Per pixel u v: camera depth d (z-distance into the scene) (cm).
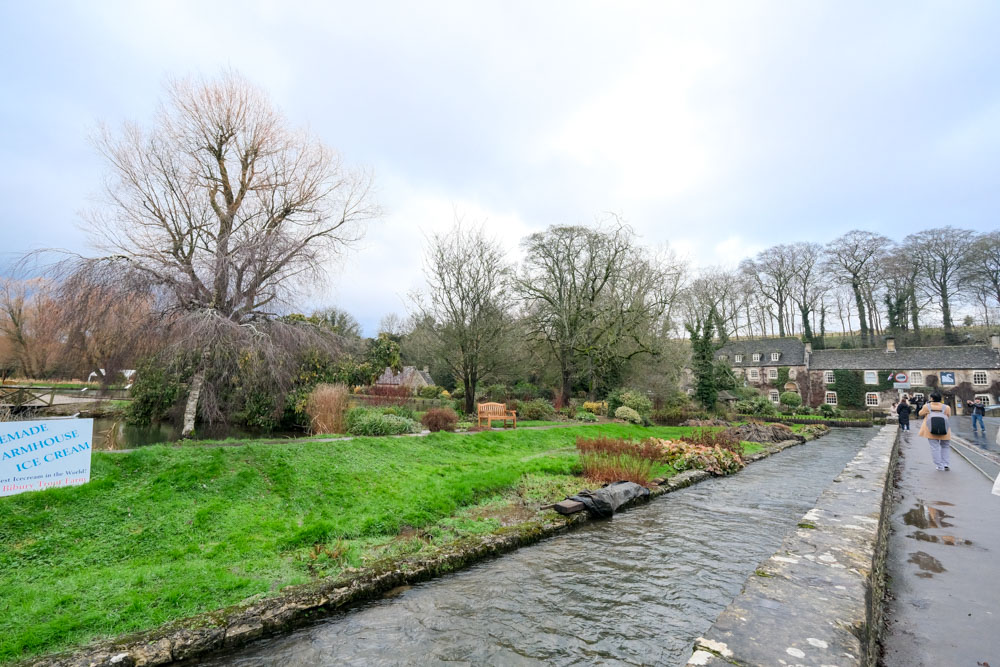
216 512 710
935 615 389
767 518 873
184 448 880
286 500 796
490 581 580
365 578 538
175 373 1309
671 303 2977
